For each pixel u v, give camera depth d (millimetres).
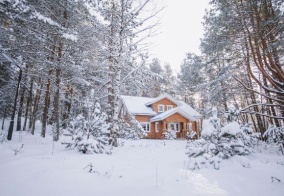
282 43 9016
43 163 5262
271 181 4812
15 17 9359
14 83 16156
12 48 10820
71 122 8664
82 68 14727
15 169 4664
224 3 10539
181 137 27172
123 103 11914
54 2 12242
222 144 6762
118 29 10852
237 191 4027
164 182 4238
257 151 10781
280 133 10961
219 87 18094
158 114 28016
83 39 12438
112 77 11305
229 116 10164
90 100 9320
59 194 3393
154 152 9281
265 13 9461
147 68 11625
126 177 4586
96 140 8297
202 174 5160
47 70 14320
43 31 11961
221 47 13523
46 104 15031
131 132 13141
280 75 8742
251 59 11945
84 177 4344
